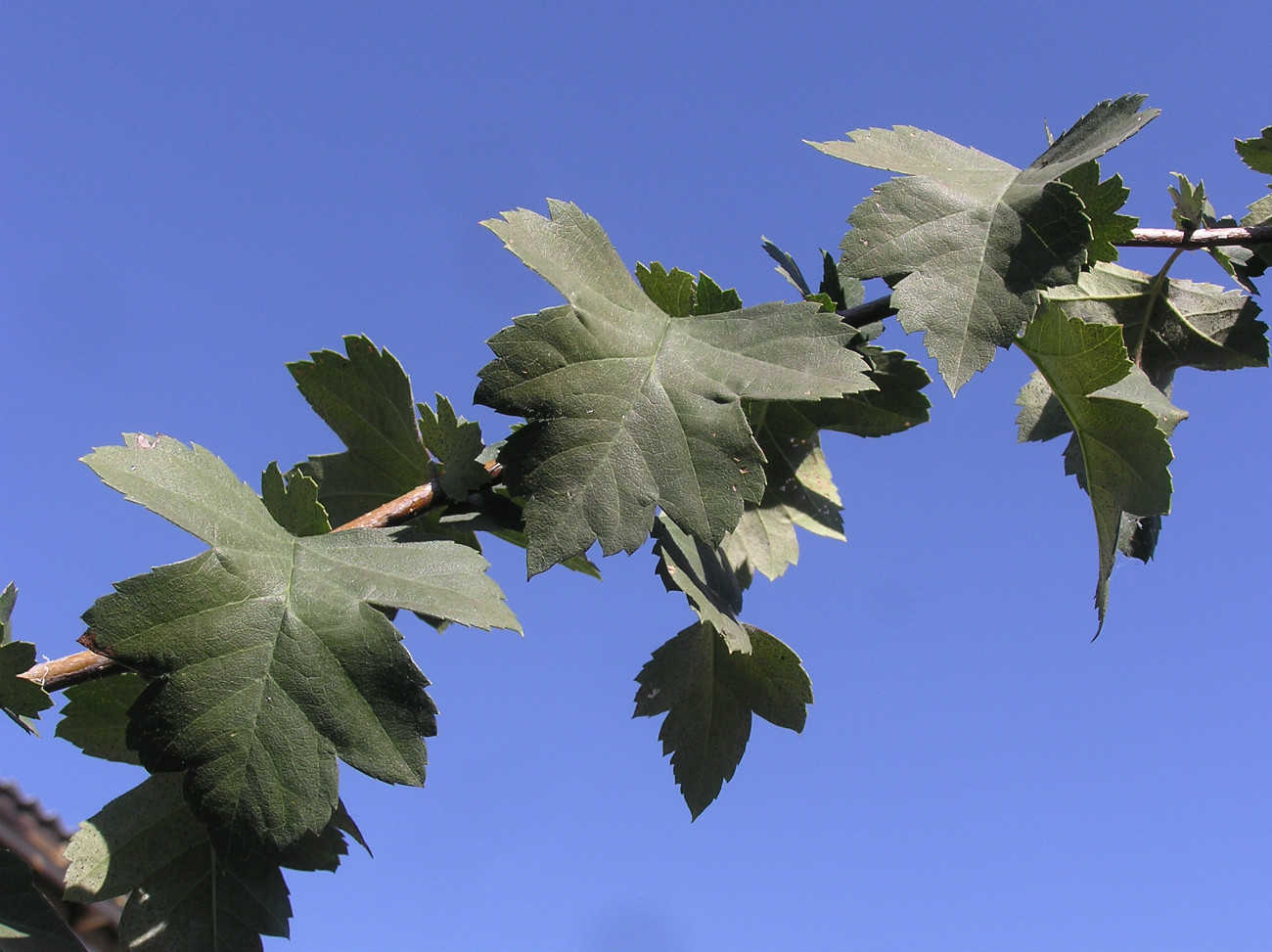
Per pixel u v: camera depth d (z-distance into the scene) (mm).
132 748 411
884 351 485
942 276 446
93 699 435
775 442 497
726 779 481
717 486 430
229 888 433
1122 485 463
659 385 440
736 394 437
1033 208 452
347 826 437
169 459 427
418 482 477
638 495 430
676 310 466
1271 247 495
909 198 454
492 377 432
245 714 414
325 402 475
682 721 479
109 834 430
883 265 447
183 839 433
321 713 416
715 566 473
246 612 418
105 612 411
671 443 434
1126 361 452
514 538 474
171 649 413
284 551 429
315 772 414
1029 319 441
